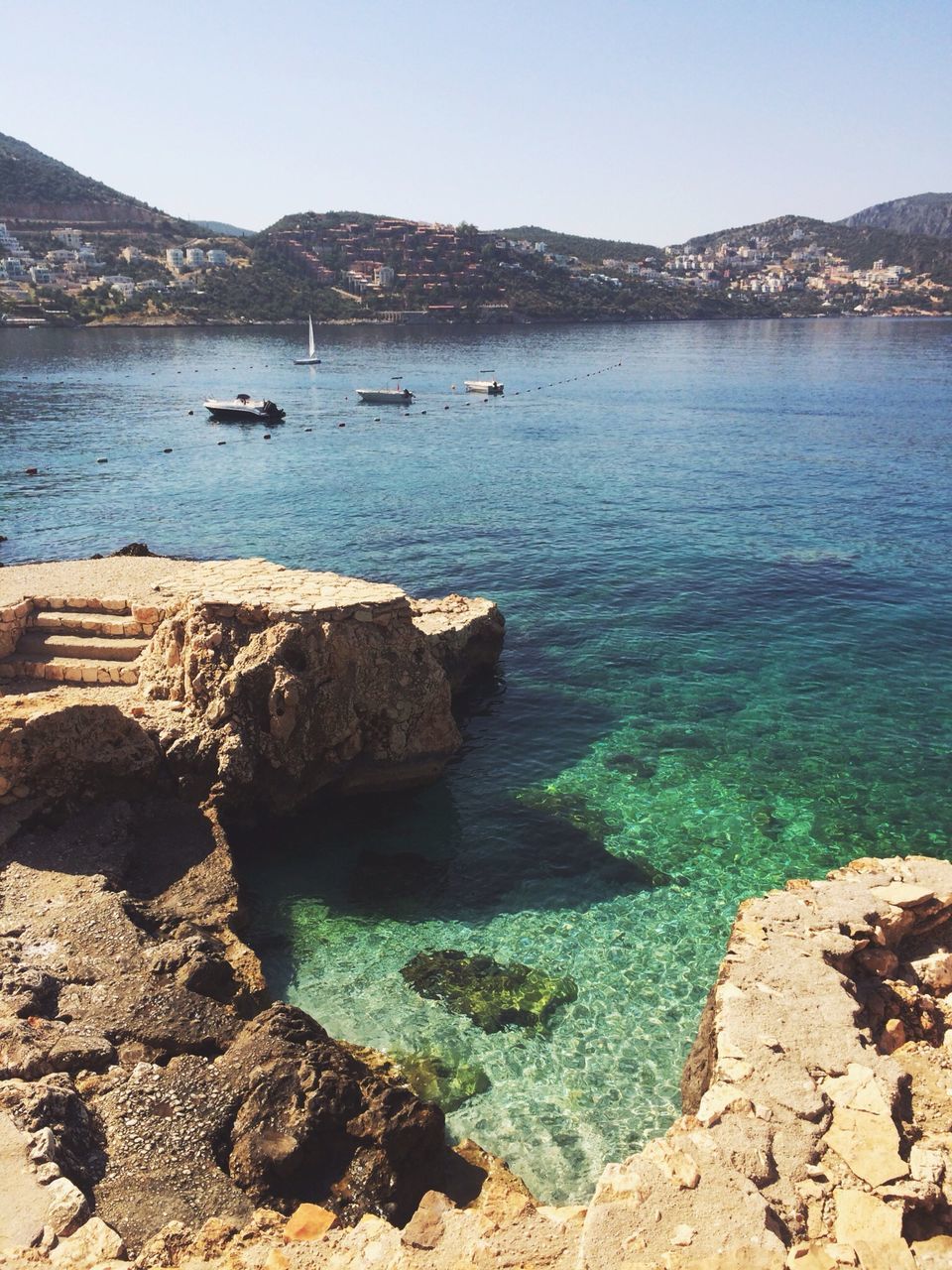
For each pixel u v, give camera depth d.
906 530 41.78
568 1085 12.98
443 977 15.28
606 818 20.12
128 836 17.41
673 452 63.12
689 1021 14.19
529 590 34.62
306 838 19.69
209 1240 9.06
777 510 46.03
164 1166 10.39
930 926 13.43
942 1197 8.72
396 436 72.69
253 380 112.12
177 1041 12.38
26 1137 9.76
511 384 110.44
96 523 44.94
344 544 41.00
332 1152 11.02
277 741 19.55
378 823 20.23
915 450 61.56
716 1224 8.18
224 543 41.31
